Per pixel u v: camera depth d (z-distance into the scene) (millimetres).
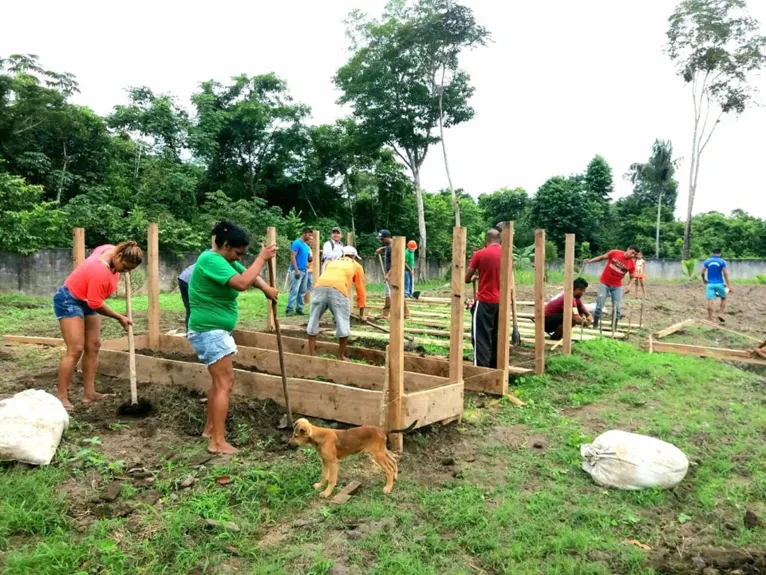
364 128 28203
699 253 39812
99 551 3135
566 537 3414
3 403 4203
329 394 5234
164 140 25812
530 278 24672
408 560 3133
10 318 11477
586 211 39812
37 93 20594
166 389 5906
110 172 23531
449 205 35875
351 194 32031
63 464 4082
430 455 4746
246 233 4734
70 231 18594
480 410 5965
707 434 5293
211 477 4039
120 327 10500
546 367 7555
